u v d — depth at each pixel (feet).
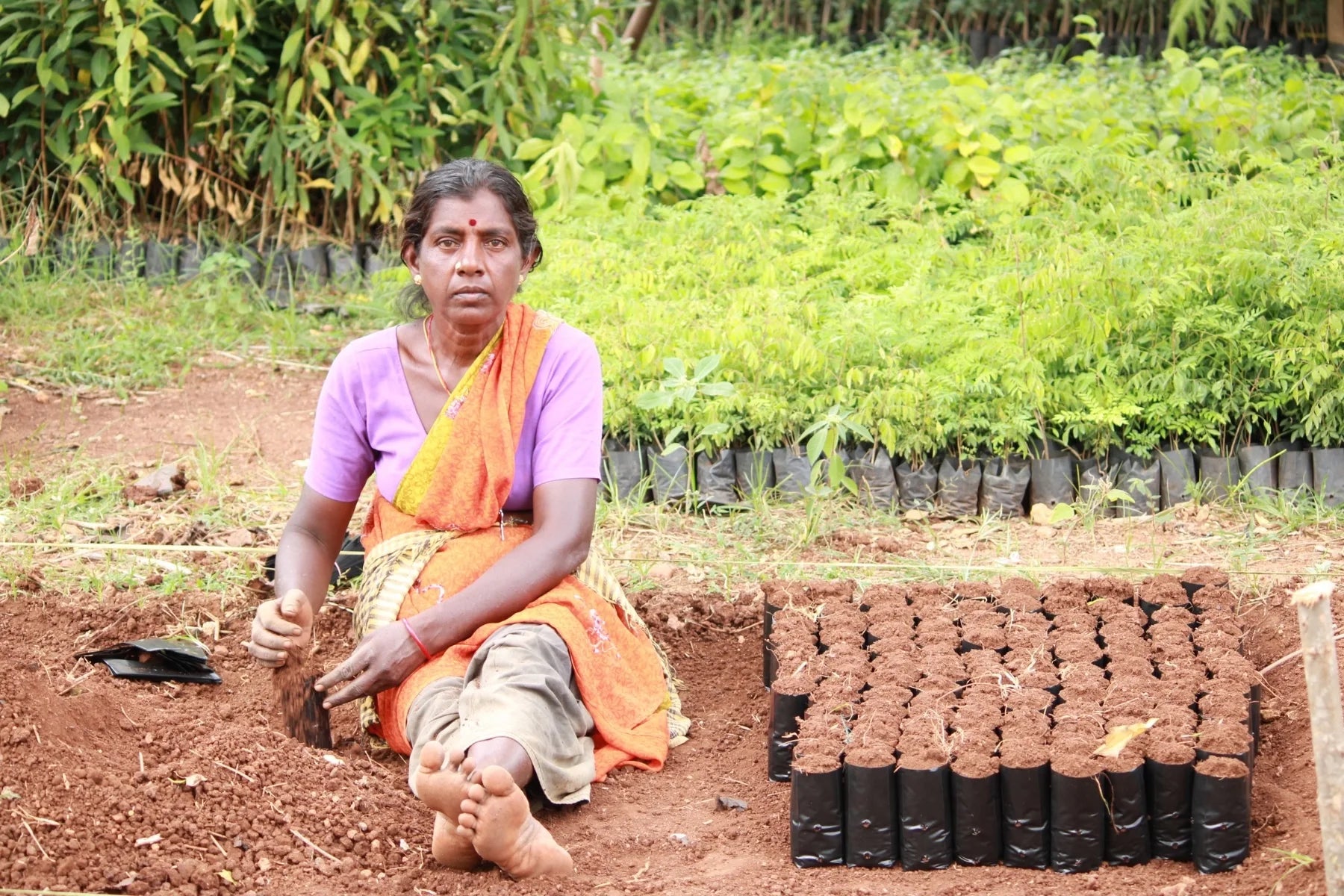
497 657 10.30
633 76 29.60
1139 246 18.19
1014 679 11.07
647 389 17.53
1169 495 17.16
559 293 19.75
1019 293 17.88
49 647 13.17
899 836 9.89
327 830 9.75
